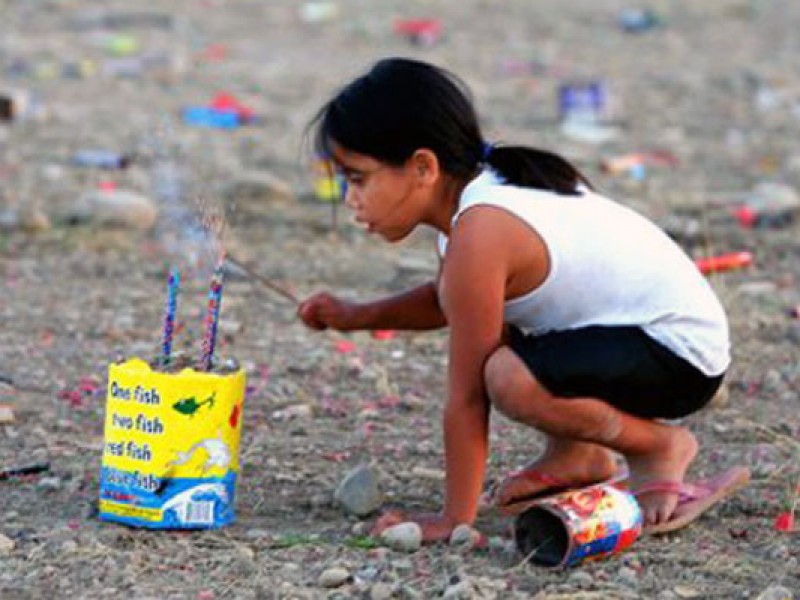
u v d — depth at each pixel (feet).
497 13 152.25
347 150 33.14
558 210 33.32
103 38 127.75
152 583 31.07
